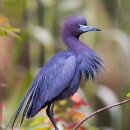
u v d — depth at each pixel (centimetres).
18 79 1469
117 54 1619
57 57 1050
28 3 1505
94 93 1569
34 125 1091
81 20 1097
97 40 1584
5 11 1165
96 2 1578
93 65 1058
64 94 1038
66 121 1112
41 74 1031
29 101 1005
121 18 1644
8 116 1342
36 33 1522
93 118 1519
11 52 1487
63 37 1098
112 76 1639
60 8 1561
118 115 1585
